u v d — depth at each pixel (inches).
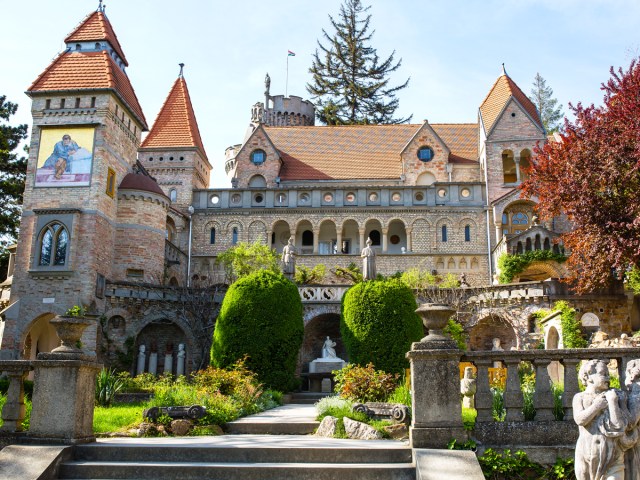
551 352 425.1
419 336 1024.9
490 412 417.7
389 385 679.1
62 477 394.9
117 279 1534.2
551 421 415.8
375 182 2050.9
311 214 1931.6
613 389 324.8
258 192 1963.6
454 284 1568.7
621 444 315.6
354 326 1022.4
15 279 1418.6
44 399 429.1
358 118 2910.9
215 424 573.0
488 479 398.3
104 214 1493.6
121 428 566.6
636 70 1062.4
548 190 1149.7
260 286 1038.4
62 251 1418.6
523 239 1596.9
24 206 1466.5
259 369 1002.1
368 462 406.6
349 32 2967.5
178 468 392.8
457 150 2121.1
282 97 3048.7
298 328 1054.4
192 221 1941.4
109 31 1674.5
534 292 1267.2
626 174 991.6
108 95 1521.9
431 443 405.4
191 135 2055.9
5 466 388.2
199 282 1851.6
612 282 1197.7
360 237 1910.7
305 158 2162.9
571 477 398.3
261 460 412.2
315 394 1022.4
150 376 1086.4
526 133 1927.9
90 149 1489.9
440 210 1898.4
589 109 1117.7
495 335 1354.6
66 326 441.7
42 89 1521.9
